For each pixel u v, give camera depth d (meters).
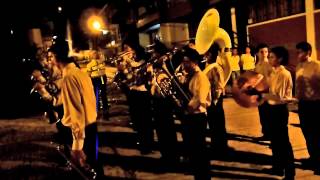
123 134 7.55
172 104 5.43
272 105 4.38
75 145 3.78
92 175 4.16
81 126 3.75
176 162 5.54
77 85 3.74
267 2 10.93
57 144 6.90
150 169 5.36
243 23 12.30
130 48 6.48
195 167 4.20
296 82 4.88
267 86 4.19
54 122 9.12
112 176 5.11
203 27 5.29
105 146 6.72
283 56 4.40
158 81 4.82
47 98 6.66
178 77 4.53
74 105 3.72
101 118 9.30
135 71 6.00
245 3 11.99
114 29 20.33
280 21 10.39
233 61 11.44
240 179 4.71
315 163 4.91
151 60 5.68
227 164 5.29
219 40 5.52
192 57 4.09
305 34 9.37
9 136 7.93
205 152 4.19
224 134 5.88
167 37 16.80
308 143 4.93
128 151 6.35
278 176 4.76
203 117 4.12
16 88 12.71
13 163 5.93
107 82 9.39
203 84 4.05
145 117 6.06
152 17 18.39
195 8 14.21
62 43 3.84
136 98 6.04
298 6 9.62
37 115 10.50
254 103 4.02
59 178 5.09
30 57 12.46
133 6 20.89
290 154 4.40
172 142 5.54
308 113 4.80
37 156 6.26
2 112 11.14
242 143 6.25
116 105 11.48
